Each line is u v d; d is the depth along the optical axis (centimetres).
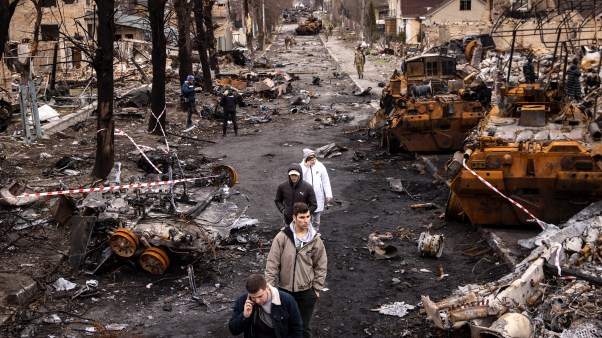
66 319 807
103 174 1430
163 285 912
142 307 846
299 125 2347
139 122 2269
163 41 2009
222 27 6072
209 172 1466
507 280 780
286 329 539
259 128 2295
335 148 1842
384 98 2059
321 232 1153
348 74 4175
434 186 1445
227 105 2134
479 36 3703
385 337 756
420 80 2012
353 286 910
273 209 1284
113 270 953
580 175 1013
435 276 939
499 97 1397
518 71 2892
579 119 1226
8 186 1198
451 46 3772
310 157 1038
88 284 898
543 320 680
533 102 1295
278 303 535
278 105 2902
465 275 938
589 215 1008
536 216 1062
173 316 823
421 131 1705
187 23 2705
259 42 6781
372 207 1306
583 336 634
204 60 3148
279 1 11025
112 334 768
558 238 904
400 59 5250
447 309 698
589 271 796
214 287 905
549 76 1691
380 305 844
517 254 965
